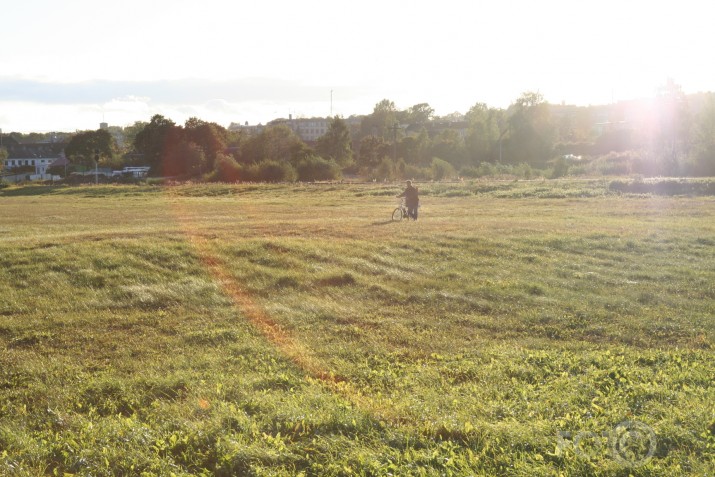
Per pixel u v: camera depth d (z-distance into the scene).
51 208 48.31
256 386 8.90
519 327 12.91
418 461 6.20
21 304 14.46
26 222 34.56
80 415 7.80
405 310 14.32
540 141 109.88
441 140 114.56
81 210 45.41
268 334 12.36
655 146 79.38
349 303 14.91
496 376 9.26
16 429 7.28
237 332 12.32
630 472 5.85
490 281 16.61
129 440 6.74
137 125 187.38
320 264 18.30
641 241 22.14
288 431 6.97
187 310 14.27
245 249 19.62
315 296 15.55
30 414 7.94
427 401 7.91
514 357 10.40
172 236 21.72
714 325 12.64
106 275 16.70
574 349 11.31
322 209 42.50
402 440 6.64
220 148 114.31
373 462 6.11
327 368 10.03
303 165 85.62
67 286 15.89
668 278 17.06
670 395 7.91
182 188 69.75
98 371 9.98
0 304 14.44
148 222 33.53
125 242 20.09
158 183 90.31
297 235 23.02
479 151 111.00
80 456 6.41
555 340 12.03
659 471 5.87
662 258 19.78
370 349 11.23
